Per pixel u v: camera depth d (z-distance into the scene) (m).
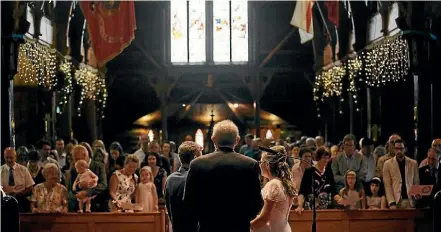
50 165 11.49
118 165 13.48
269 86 31.45
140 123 31.73
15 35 17.55
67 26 23.17
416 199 11.27
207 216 7.02
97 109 28.73
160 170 13.34
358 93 24.98
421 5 18.67
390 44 20.53
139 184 11.69
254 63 30.28
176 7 30.45
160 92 30.11
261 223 7.89
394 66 20.25
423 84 18.91
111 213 11.04
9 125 17.72
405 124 21.38
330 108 29.08
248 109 31.84
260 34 30.47
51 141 22.28
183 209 7.89
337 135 28.33
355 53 24.28
